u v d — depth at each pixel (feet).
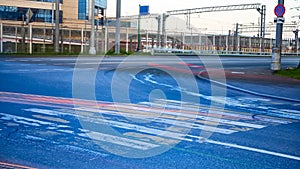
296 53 267.18
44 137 21.62
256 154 19.45
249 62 124.16
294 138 23.34
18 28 160.45
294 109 35.50
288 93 47.62
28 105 31.40
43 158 17.97
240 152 19.72
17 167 16.65
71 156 18.34
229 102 38.24
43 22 241.55
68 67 69.77
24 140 20.94
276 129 25.90
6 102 32.60
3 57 102.53
